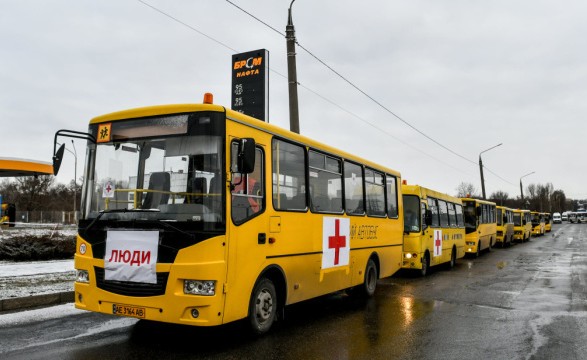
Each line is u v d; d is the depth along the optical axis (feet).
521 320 27.40
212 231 18.61
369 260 34.45
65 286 32.45
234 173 19.92
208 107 19.58
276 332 23.75
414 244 48.65
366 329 24.82
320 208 27.40
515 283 44.11
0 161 105.70
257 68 47.37
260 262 21.42
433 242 53.11
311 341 22.08
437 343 22.07
